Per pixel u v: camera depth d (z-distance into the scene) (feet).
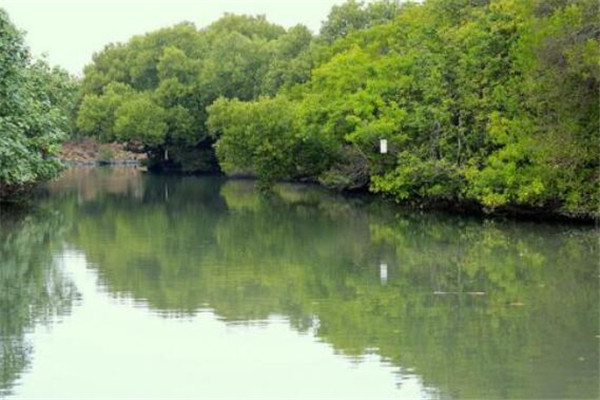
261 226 150.10
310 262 109.70
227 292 90.27
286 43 314.35
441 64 158.20
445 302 84.84
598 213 133.18
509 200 142.10
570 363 64.08
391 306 83.51
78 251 119.75
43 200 205.98
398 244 125.18
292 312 81.41
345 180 209.36
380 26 231.91
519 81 142.31
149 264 108.27
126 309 82.74
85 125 338.75
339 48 242.17
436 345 69.31
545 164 133.69
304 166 224.53
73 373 63.21
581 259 107.76
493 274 99.04
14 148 123.44
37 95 165.17
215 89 319.27
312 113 197.88
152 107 319.06
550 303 83.51
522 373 61.98
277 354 67.56
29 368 64.34
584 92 128.36
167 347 69.62
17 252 118.93
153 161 340.18
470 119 154.30
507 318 77.87
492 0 164.14
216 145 258.57
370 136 168.66
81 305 84.48
